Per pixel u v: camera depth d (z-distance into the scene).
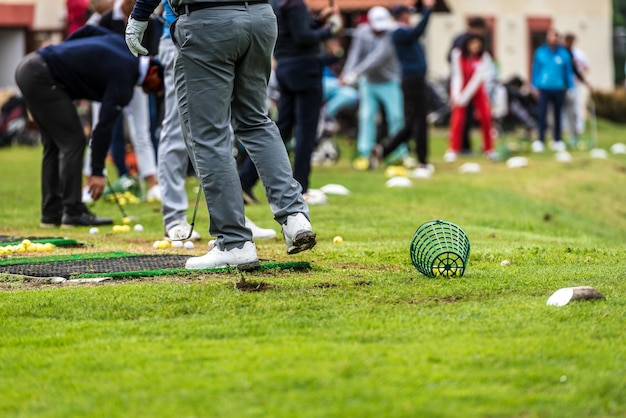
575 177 22.98
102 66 12.68
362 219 14.10
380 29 23.86
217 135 8.70
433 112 38.34
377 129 28.62
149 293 7.95
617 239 16.20
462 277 8.66
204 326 6.94
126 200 16.84
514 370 5.84
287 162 8.91
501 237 12.66
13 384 5.89
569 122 32.97
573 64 31.25
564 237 13.96
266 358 6.07
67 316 7.40
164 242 11.31
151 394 5.54
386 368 5.86
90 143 12.95
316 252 10.39
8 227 13.63
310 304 7.56
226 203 8.85
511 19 52.91
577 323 6.87
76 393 5.67
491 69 35.19
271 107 23.61
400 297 7.82
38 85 13.01
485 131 27.36
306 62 14.96
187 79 8.59
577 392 5.54
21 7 42.34
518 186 20.75
